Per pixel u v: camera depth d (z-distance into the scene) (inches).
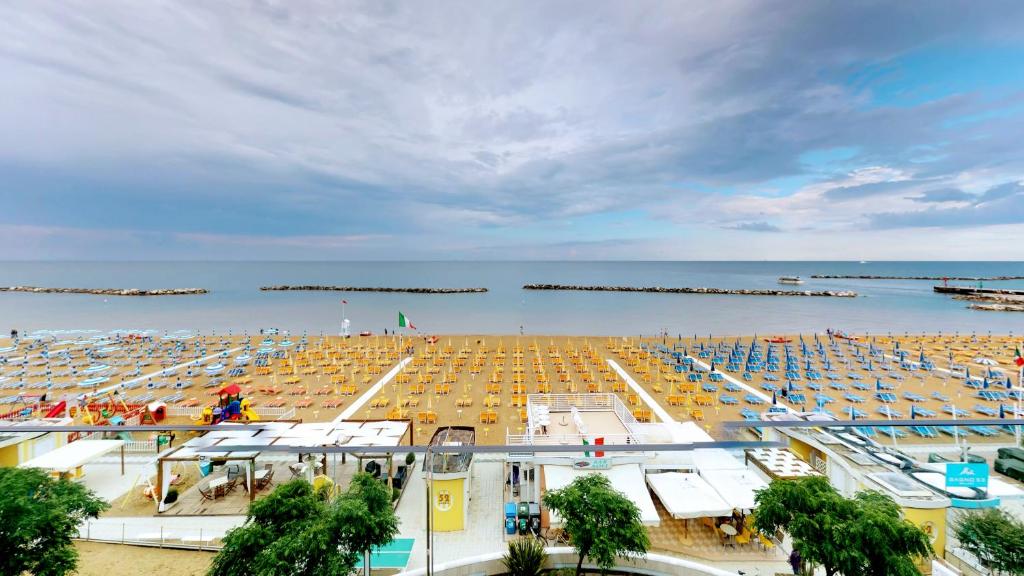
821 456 747.4
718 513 593.0
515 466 795.4
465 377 1610.5
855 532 418.6
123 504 714.8
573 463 676.7
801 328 2822.3
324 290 5856.3
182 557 576.4
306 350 2054.6
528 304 4153.5
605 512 489.1
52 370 1712.6
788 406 1277.1
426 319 3233.3
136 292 5113.2
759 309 3750.0
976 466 576.1
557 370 1695.4
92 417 976.3
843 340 2297.0
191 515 683.4
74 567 446.6
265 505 454.0
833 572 430.0
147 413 993.5
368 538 457.7
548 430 756.6
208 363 1819.6
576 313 3533.5
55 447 879.1
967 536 519.5
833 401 1310.3
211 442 746.8
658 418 1187.3
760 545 608.7
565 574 531.5
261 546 426.3
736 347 1952.5
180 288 5959.6
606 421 796.0
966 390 1422.2
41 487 464.1
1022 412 1175.0
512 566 523.8
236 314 3496.6
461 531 650.8
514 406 1290.6
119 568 547.2
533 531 635.5
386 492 504.7
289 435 773.9
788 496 475.2
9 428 559.2
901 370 1679.4
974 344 2170.3
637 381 1546.5
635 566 538.9
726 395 1369.3
